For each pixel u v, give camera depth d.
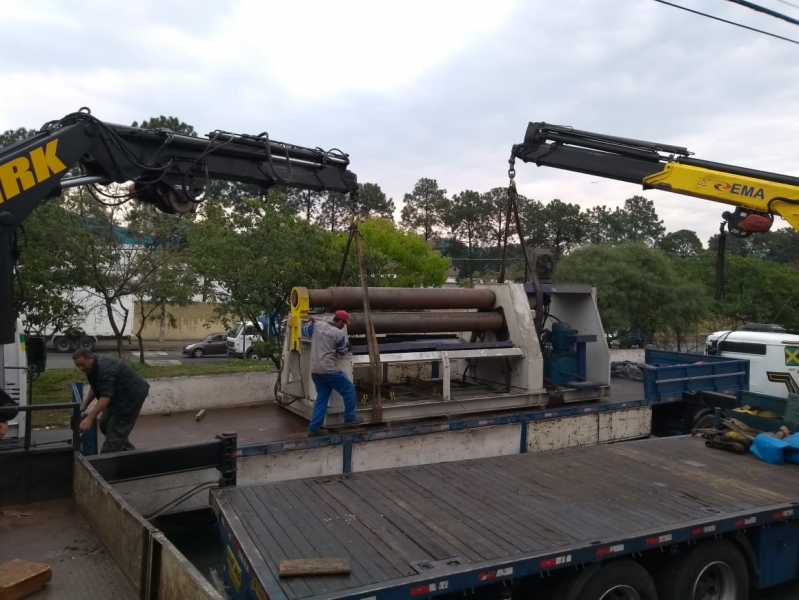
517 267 45.59
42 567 3.75
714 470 6.12
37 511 4.99
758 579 5.23
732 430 7.27
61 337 29.41
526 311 8.52
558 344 9.05
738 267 28.03
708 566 4.88
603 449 6.91
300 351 7.91
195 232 16.28
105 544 4.28
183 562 3.04
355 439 6.59
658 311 25.17
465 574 3.69
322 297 7.84
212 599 2.54
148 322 35.56
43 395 14.02
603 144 8.47
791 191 7.12
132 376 6.37
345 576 3.59
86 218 18.28
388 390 8.40
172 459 5.41
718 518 4.78
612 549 4.23
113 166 5.73
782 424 7.45
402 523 4.45
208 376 8.73
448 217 58.62
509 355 8.22
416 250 24.55
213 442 5.57
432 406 7.64
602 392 9.12
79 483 5.04
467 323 8.43
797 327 27.44
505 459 6.37
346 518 4.53
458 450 7.25
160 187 6.22
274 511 4.65
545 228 54.66
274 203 15.41
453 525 4.44
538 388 8.39
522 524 4.50
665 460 6.45
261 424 7.69
